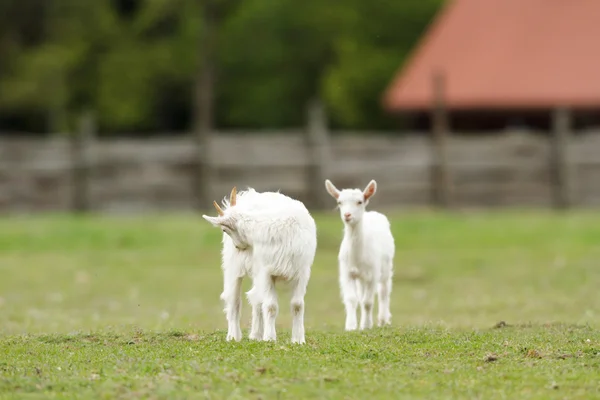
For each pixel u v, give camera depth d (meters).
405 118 45.50
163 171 31.62
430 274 23.92
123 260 25.69
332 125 50.47
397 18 51.00
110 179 31.45
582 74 39.16
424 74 40.25
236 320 12.91
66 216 30.80
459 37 41.81
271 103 51.19
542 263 24.92
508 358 11.55
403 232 28.91
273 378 10.30
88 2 52.94
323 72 51.03
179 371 10.60
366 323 14.62
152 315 18.17
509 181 33.00
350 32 50.56
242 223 12.30
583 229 29.11
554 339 12.97
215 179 31.75
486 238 28.30
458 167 32.75
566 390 10.06
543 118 39.34
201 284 22.69
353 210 14.33
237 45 51.22
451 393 9.92
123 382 10.23
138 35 53.72
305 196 31.88
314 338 12.88
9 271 24.03
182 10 52.25
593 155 33.22
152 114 54.22
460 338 12.94
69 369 11.05
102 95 51.44
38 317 17.73
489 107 38.41
